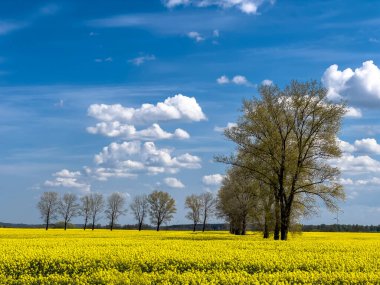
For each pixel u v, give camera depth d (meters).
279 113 43.12
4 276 17.42
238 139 43.81
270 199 46.59
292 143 43.72
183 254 22.11
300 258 21.31
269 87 43.66
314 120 42.78
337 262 19.98
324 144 42.91
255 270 19.06
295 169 43.16
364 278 15.73
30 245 29.77
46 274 18.91
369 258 22.05
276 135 43.28
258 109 43.31
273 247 29.11
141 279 15.73
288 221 43.44
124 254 22.09
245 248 28.25
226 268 19.23
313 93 43.03
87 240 36.78
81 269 19.31
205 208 118.69
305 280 15.62
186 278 15.78
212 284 14.66
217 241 35.47
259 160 44.12
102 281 16.03
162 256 21.28
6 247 27.39
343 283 15.40
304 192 43.84
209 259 20.55
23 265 19.77
